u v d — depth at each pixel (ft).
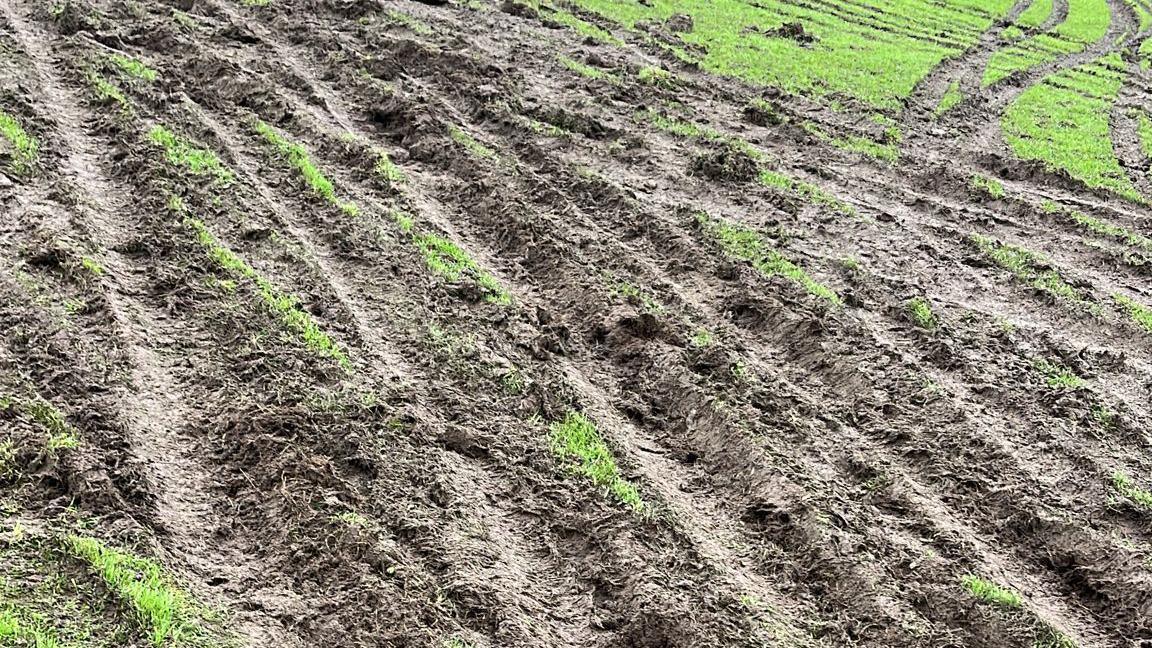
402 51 82.12
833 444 42.60
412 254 51.52
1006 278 60.08
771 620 33.65
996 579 36.32
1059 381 48.96
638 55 98.84
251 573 31.91
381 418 39.17
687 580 34.32
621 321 48.57
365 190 58.54
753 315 51.47
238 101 67.05
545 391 42.91
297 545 32.94
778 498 38.81
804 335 49.83
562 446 39.83
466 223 57.26
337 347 42.86
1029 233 68.28
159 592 29.60
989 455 42.65
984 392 47.47
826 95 95.81
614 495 37.58
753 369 46.98
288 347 42.06
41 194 49.49
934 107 97.55
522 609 32.42
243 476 35.29
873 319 53.21
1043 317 56.34
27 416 35.19
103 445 34.99
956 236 65.26
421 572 32.73
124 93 62.80
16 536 30.42
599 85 84.64
